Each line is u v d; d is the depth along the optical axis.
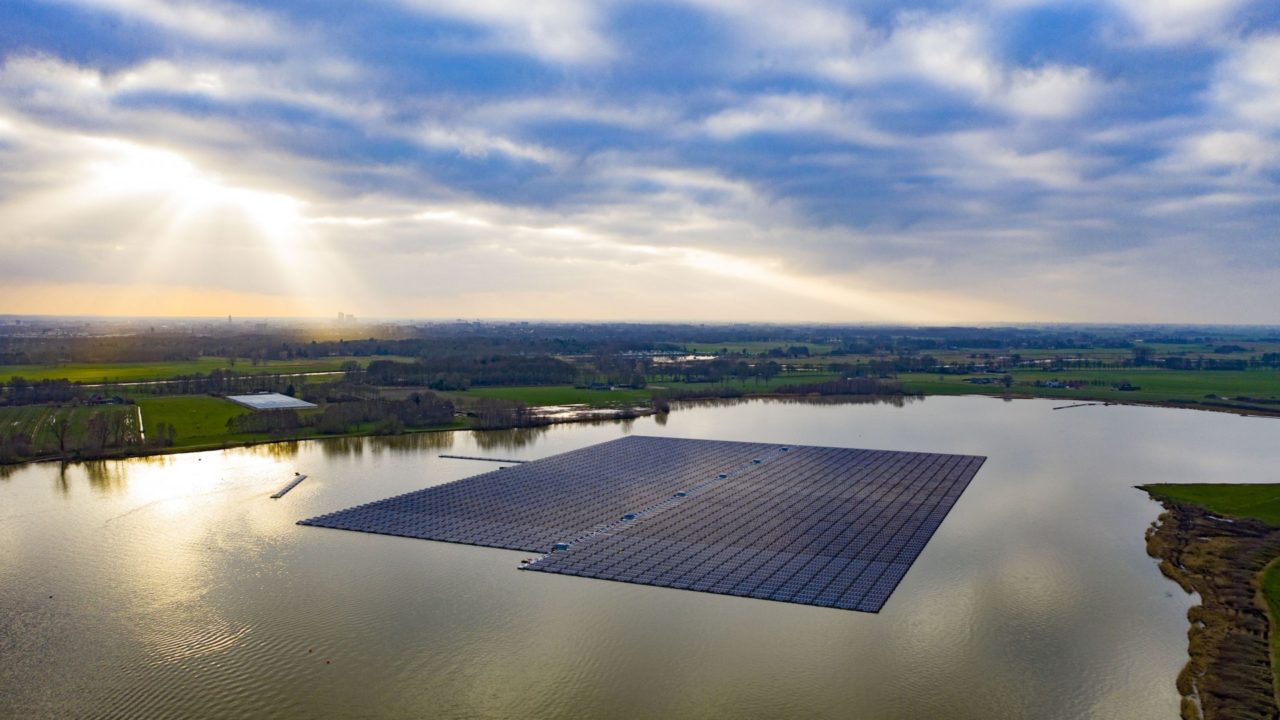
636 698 84.62
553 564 121.44
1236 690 86.88
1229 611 107.62
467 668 90.75
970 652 95.00
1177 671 91.31
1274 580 118.88
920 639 97.88
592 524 142.12
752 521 144.25
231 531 139.12
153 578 117.31
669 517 146.38
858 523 143.50
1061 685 88.06
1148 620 104.50
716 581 114.69
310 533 137.50
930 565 122.88
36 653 95.00
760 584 113.69
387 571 119.12
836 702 84.12
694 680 88.12
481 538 133.88
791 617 103.38
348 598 109.25
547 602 107.62
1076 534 140.00
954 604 108.38
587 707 83.00
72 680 89.00
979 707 83.56
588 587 112.75
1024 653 94.94
